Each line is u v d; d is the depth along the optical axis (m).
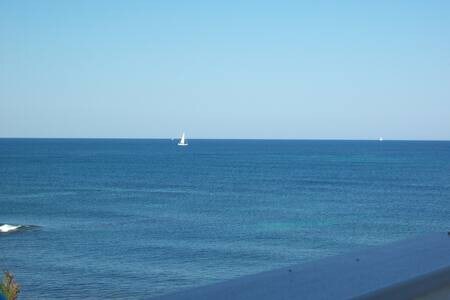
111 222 46.22
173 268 28.58
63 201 61.72
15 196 66.75
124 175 98.25
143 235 39.56
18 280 26.38
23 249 35.03
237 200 62.16
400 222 45.59
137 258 31.36
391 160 152.50
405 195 66.75
